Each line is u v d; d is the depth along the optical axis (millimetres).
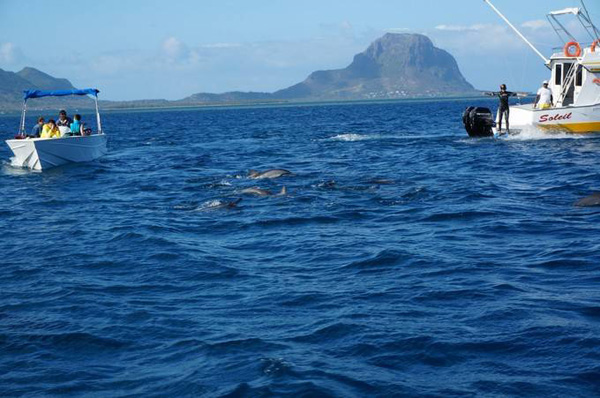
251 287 13242
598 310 11109
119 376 9258
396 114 118750
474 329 10469
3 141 66188
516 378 8727
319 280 13602
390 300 12109
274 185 25844
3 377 9305
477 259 14812
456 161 32438
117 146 53594
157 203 23562
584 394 8242
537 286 12672
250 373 9125
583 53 37688
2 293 13297
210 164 35781
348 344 10055
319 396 8414
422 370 9102
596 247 15375
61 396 8688
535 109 38875
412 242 16609
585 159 31125
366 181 25875
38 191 27531
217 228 18969
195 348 10109
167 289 13312
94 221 20641
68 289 13398
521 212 19844
